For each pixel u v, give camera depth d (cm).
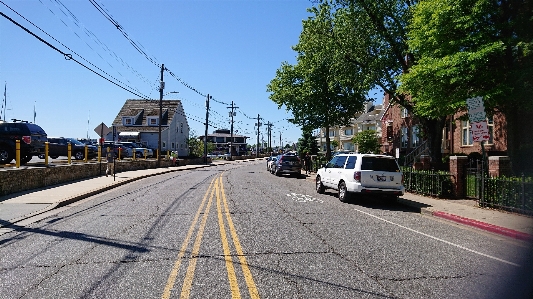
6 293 482
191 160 5009
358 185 1323
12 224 935
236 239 761
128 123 6053
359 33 2086
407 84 1577
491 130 2266
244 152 12469
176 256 641
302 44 2708
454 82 1370
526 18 1323
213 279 530
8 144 1972
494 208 1185
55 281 524
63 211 1146
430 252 694
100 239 768
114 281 522
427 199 1419
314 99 3459
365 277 546
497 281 534
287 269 576
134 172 2889
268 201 1343
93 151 3081
